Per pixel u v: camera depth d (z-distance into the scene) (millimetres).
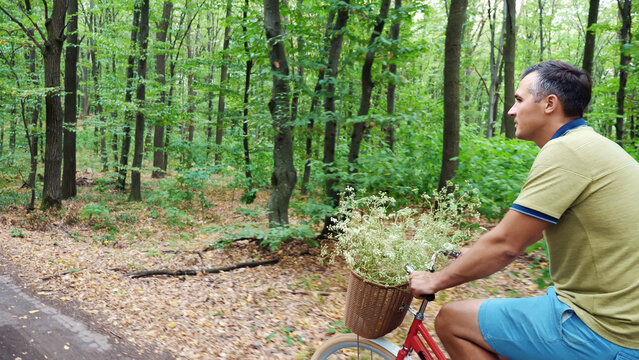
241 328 3764
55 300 4305
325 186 6965
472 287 4438
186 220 9391
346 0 5941
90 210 8375
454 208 2055
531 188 1228
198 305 4297
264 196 12742
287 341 3516
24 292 4480
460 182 5129
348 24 6465
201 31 22469
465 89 17984
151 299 4445
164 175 18500
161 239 7727
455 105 5855
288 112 6633
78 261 5738
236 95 12156
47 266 5434
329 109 6539
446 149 5910
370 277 1691
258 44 6461
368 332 1703
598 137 1230
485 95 24219
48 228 7715
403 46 6191
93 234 7707
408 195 5801
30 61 14195
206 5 16250
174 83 15375
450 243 1771
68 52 11609
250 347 3412
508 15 10328
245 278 5246
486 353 1435
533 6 18859
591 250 1183
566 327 1229
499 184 4684
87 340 3465
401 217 2107
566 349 1223
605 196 1146
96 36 11773
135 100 11828
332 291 4812
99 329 3678
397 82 6016
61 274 5098
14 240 6660
